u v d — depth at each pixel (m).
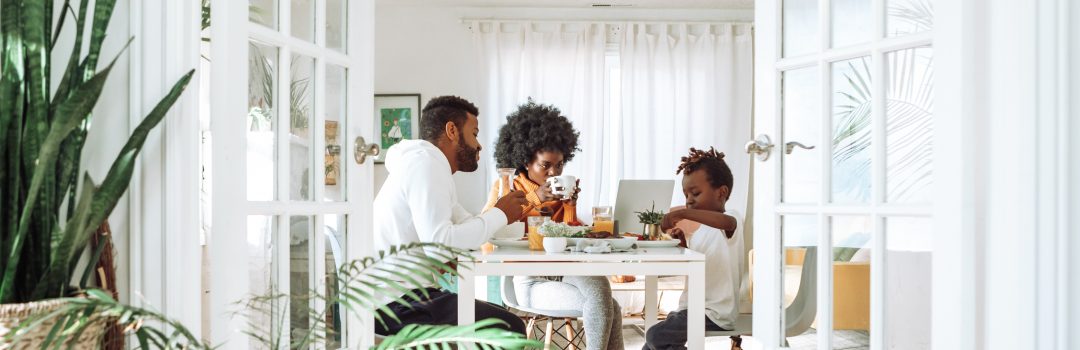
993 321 1.71
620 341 3.37
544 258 2.45
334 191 2.23
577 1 6.10
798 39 2.21
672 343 3.03
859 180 2.07
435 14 6.24
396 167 2.81
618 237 2.93
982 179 1.73
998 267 1.69
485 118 6.18
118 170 1.43
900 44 1.96
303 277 2.10
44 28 1.43
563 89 6.21
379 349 1.29
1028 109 1.63
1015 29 1.65
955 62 1.74
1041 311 1.63
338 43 2.25
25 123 1.43
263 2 1.93
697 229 3.43
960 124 1.72
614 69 6.39
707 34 6.23
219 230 1.75
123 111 1.64
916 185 1.96
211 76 1.75
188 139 1.67
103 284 1.53
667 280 5.27
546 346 4.07
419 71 6.23
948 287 1.76
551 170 3.76
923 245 1.94
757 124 2.29
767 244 2.26
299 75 2.07
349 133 2.27
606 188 6.28
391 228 2.78
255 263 1.90
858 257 2.08
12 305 1.26
